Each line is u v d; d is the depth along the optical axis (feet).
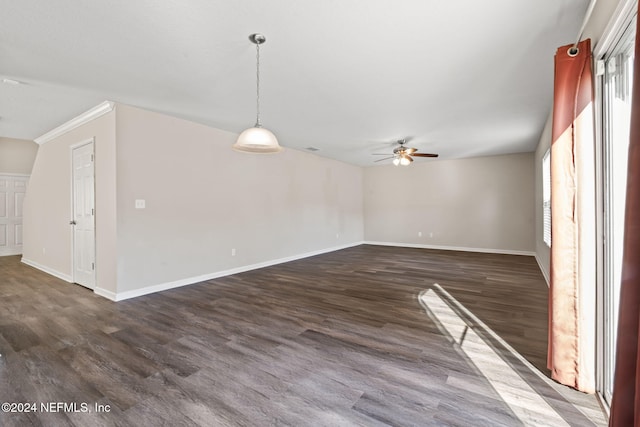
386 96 10.82
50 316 9.84
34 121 13.53
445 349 7.54
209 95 10.63
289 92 10.42
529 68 8.70
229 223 15.94
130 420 5.05
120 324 9.17
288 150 20.04
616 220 5.20
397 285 13.74
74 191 13.94
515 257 20.83
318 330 8.74
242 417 5.12
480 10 6.18
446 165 25.16
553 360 6.09
